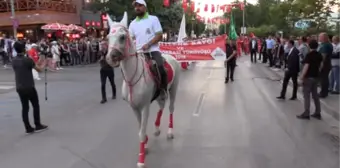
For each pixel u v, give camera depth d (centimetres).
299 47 1438
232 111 1023
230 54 1647
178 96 1276
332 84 1297
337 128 843
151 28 628
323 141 738
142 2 623
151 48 644
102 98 1190
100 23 3675
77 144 732
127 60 561
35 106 836
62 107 1120
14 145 736
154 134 781
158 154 660
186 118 938
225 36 1956
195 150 680
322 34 1184
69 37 3206
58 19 3142
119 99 1240
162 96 697
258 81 1706
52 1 3222
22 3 3123
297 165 604
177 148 693
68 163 625
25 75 805
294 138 758
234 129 827
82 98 1276
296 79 1194
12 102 1229
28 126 824
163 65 654
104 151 684
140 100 588
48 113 1033
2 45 2573
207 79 1788
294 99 1210
